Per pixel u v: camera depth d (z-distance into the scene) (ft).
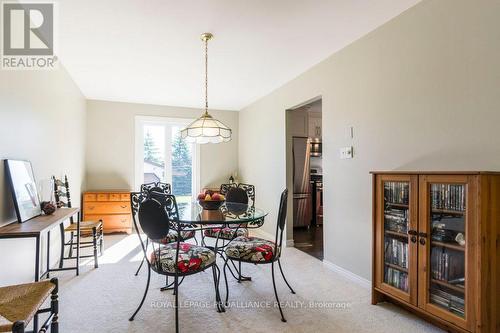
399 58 7.79
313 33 8.84
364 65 8.95
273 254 7.39
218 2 7.19
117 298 7.84
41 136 8.95
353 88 9.39
